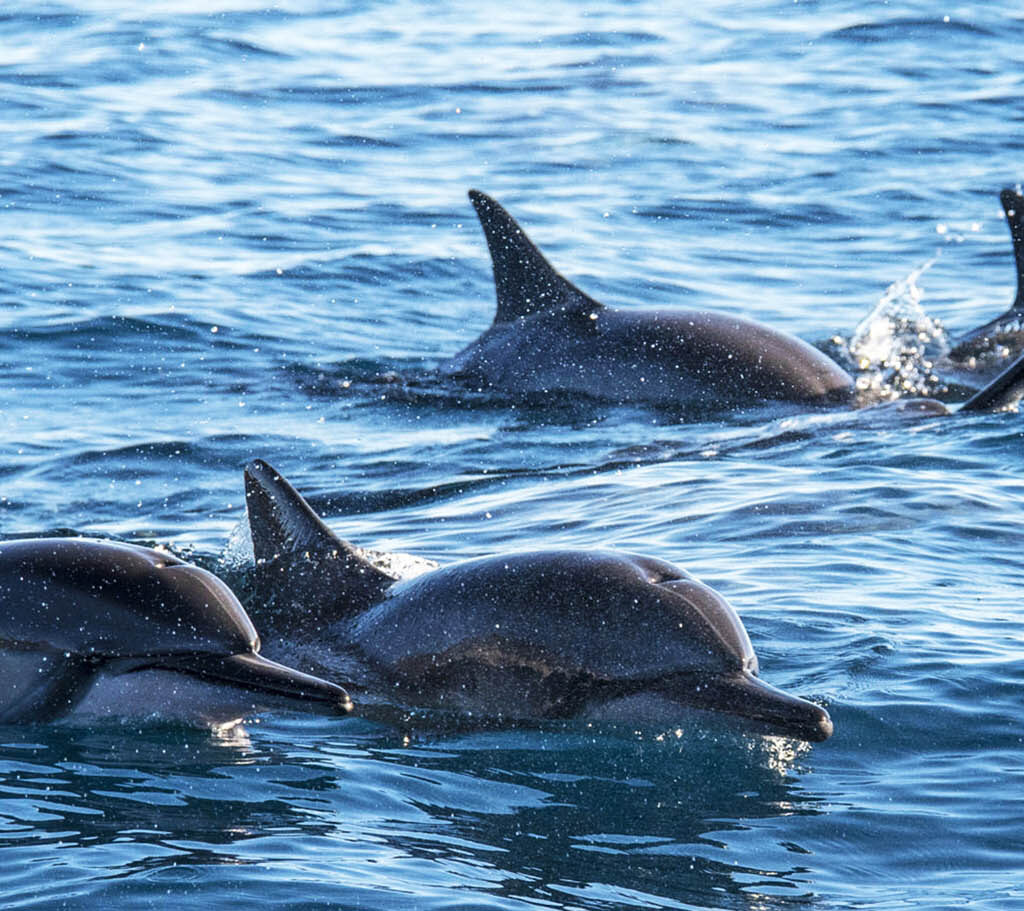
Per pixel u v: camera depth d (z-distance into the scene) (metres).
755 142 102.88
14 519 43.09
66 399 55.25
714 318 58.16
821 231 85.62
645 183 93.69
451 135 103.31
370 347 63.12
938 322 67.00
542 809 22.53
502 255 59.19
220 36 127.88
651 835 21.56
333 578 29.28
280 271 73.31
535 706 26.31
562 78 119.88
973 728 25.36
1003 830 21.70
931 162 97.88
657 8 147.38
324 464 48.81
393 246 78.56
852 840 21.45
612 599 26.44
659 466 47.16
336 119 106.12
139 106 105.44
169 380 57.75
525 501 43.47
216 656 25.12
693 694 25.22
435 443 51.00
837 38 132.50
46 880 19.53
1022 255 63.75
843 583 33.34
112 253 74.62
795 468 45.47
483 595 27.20
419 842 21.12
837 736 25.17
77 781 23.14
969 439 47.62
